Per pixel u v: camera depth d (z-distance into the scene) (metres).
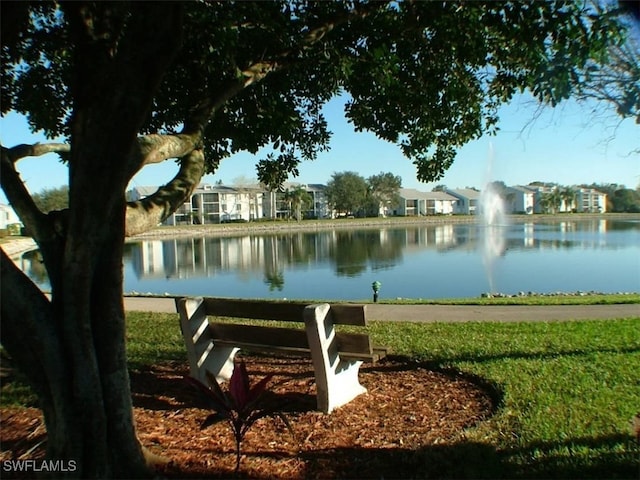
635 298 11.69
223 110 6.26
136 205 3.84
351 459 3.58
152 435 4.04
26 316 2.89
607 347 6.51
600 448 3.64
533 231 54.22
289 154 7.55
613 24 4.35
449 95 6.10
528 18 4.50
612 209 115.44
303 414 4.48
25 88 5.89
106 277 3.12
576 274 21.75
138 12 2.64
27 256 34.97
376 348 4.80
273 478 3.31
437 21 5.26
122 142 2.76
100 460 3.02
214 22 4.64
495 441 3.79
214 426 4.21
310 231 65.81
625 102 6.04
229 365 5.73
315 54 5.74
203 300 5.45
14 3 3.42
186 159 4.55
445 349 6.59
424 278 21.16
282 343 5.03
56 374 2.93
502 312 9.96
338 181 100.19
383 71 5.48
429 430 4.08
